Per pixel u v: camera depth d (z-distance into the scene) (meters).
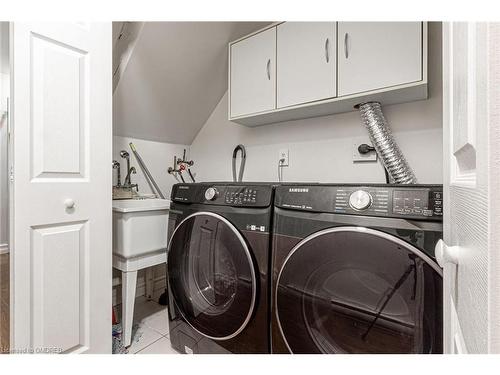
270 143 1.88
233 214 1.06
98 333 1.13
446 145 0.53
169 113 2.03
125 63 1.60
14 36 0.89
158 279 2.04
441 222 0.66
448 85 0.51
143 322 1.64
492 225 0.25
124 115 1.82
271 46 1.50
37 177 0.95
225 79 2.07
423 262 0.66
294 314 0.87
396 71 1.10
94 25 1.12
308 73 1.35
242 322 1.01
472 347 0.30
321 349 0.82
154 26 1.51
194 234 1.20
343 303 0.79
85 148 1.10
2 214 1.73
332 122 1.59
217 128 2.22
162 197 2.16
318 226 0.83
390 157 1.22
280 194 0.95
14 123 0.89
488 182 0.25
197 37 1.70
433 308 0.64
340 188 0.83
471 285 0.31
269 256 0.96
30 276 0.93
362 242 0.75
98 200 1.14
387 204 0.73
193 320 1.20
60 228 1.02
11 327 0.89
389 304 0.71
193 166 2.36
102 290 1.15
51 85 0.99
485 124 0.26
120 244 1.38
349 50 1.22
